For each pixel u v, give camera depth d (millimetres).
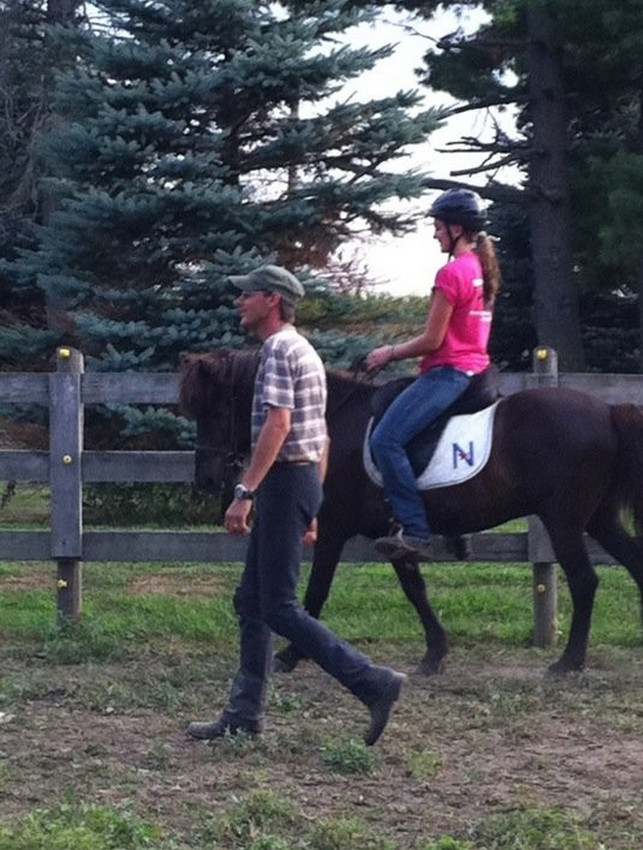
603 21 18047
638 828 4652
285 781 5234
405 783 5230
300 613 5391
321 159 15117
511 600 9188
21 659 7578
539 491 6902
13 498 16469
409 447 6859
